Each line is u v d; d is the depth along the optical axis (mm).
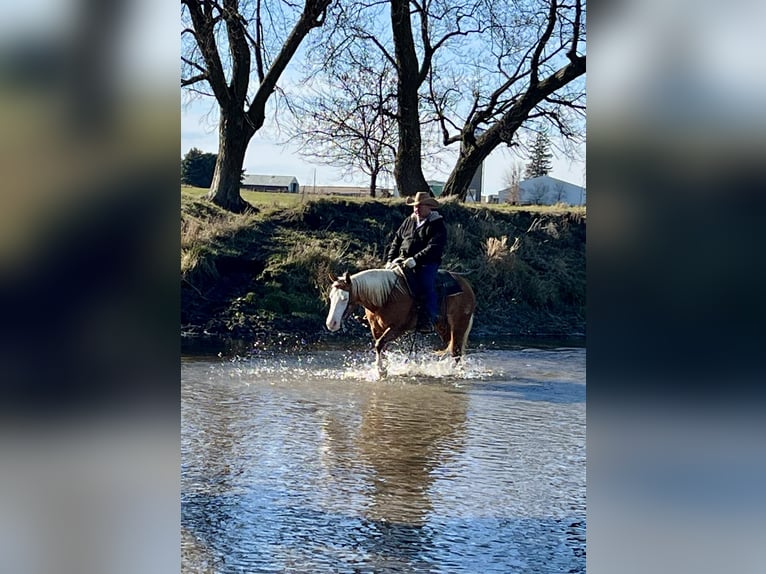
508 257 18406
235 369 11172
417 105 21609
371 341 14867
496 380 10547
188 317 15281
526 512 5191
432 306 10648
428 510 5211
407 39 20953
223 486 5660
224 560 4328
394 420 7918
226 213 18219
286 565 4273
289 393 9352
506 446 6906
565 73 21797
